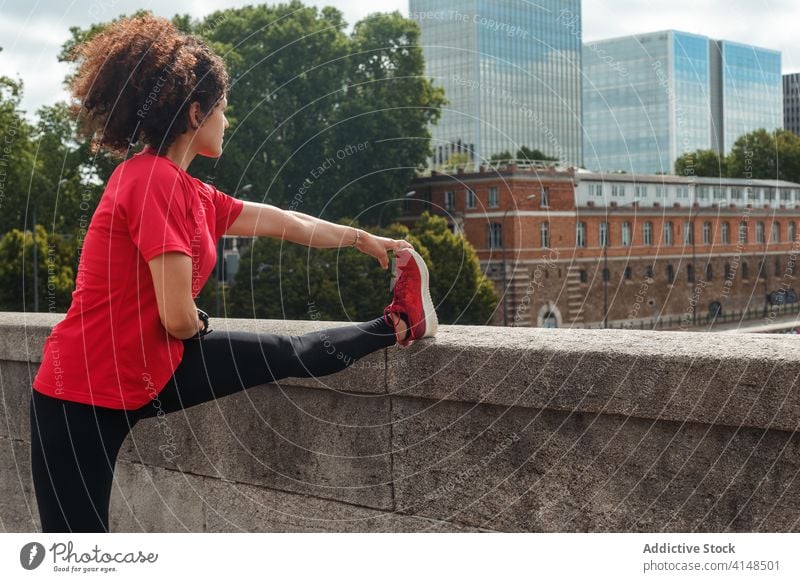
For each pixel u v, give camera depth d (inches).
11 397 150.1
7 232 1380.4
